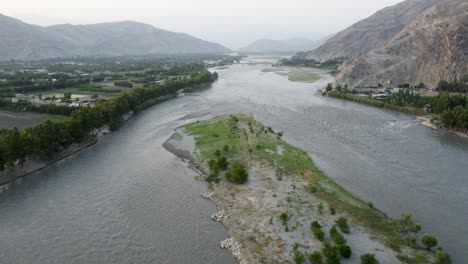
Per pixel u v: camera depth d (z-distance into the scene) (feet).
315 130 347.77
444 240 160.56
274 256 147.43
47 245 163.63
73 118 300.81
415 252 147.23
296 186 212.64
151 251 157.79
